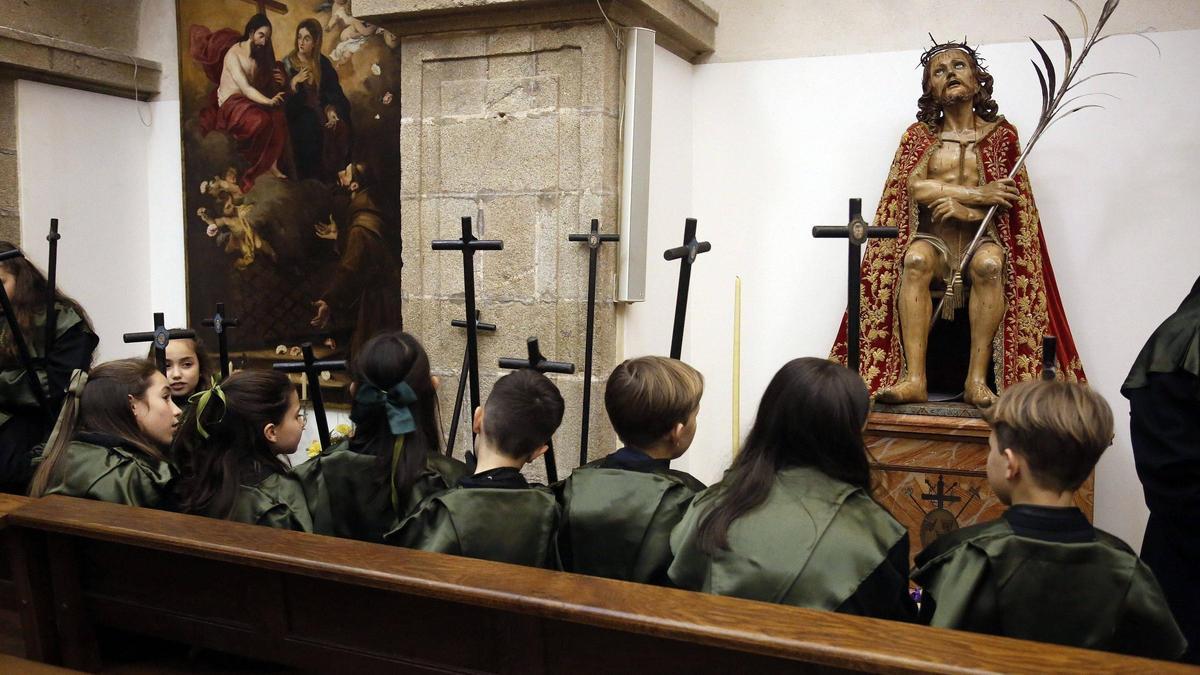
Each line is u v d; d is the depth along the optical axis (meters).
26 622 2.35
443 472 2.68
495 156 4.48
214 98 5.77
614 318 4.46
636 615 1.70
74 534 2.22
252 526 2.20
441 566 1.94
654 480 2.35
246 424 2.66
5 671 2.15
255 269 5.74
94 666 2.42
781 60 4.79
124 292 6.01
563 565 2.41
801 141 4.76
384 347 2.55
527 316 4.46
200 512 2.59
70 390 2.88
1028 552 1.88
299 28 5.47
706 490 2.20
